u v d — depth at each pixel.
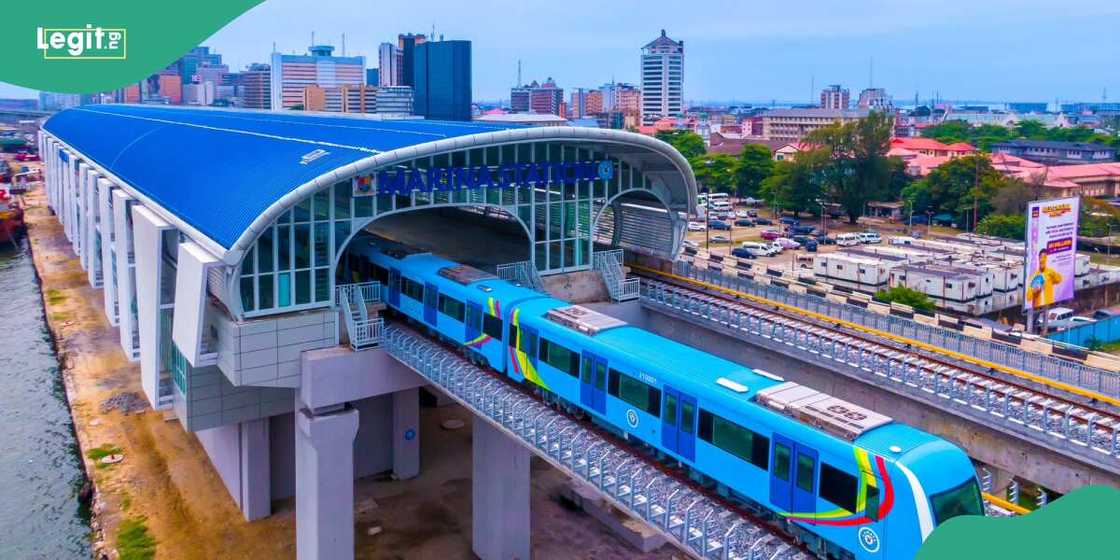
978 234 132.00
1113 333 82.88
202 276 39.06
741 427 28.33
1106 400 34.75
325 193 42.72
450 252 59.81
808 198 160.38
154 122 87.25
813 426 26.16
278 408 48.69
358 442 55.25
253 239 39.72
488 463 45.09
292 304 42.69
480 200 47.84
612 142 49.22
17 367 82.50
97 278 74.12
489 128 52.62
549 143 49.91
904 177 168.75
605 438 35.03
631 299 53.34
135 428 65.06
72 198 94.88
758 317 46.47
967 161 151.25
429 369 40.78
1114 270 96.38
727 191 193.50
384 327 44.50
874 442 24.58
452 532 49.34
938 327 45.88
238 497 52.28
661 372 31.66
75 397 71.44
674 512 28.33
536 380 38.47
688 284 57.06
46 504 55.41
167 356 50.06
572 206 51.97
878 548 23.88
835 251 127.38
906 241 120.94
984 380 37.81
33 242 140.38
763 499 27.61
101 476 56.97
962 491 23.59
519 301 40.62
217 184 48.62
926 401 37.12
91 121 114.00
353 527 44.94
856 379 40.50
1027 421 33.31
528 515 46.03
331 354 42.31
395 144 45.50
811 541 26.86
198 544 48.28
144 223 48.28
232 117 86.06
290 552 47.44
